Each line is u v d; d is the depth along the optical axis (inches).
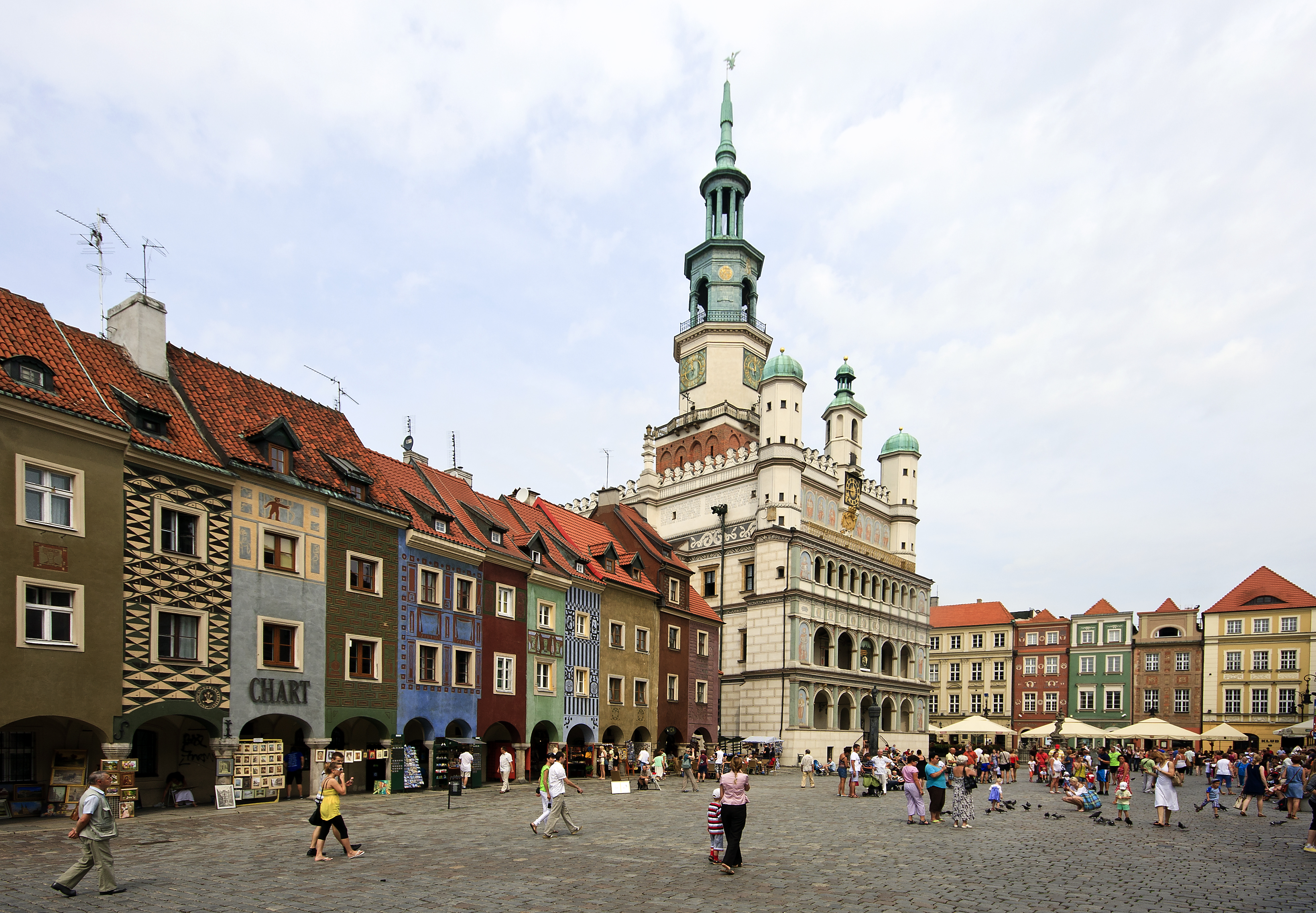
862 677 2664.9
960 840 863.7
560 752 1644.9
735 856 643.5
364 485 1299.2
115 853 698.2
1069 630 3730.3
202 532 1046.4
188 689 1005.8
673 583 2110.0
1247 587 3385.8
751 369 3171.8
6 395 853.8
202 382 1190.3
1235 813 1280.8
